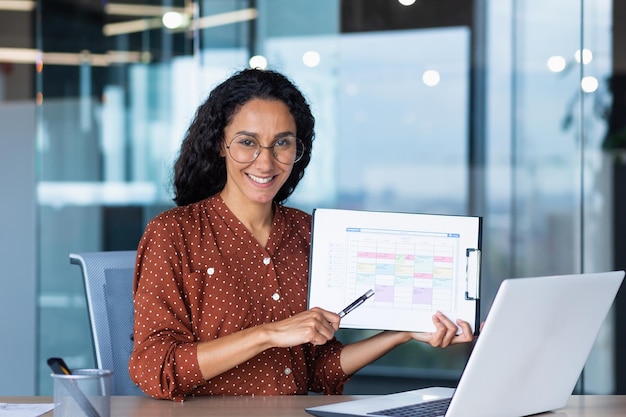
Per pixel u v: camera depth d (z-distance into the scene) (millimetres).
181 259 2055
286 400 1961
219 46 4809
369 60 5105
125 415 1796
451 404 1640
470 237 1948
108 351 2275
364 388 5336
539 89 4969
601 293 1799
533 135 4992
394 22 5086
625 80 4777
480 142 5059
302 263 2180
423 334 1978
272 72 2121
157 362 1914
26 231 5113
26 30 6383
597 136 4840
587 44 4801
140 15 4730
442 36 5062
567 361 1828
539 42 4949
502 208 5055
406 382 5305
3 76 6387
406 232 1954
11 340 5090
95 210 4738
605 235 4859
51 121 4730
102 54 4719
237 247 2109
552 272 4988
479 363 1610
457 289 1946
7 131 5141
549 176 4984
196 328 2039
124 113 4723
